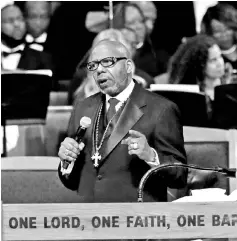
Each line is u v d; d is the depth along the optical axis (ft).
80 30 65.87
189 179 55.83
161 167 29.99
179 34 66.18
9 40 65.51
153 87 63.93
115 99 40.42
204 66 65.00
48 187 58.29
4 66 65.46
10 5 66.85
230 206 25.26
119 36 65.77
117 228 25.02
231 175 32.12
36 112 63.67
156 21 66.18
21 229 24.91
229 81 64.90
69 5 66.03
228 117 62.80
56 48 65.67
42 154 63.87
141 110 39.93
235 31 66.08
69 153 37.06
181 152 39.88
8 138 63.52
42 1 65.92
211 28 66.18
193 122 62.69
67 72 65.26
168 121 39.70
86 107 41.96
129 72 40.47
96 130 40.29
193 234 25.22
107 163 39.11
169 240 28.12
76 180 40.63
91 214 24.99
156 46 65.87
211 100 63.57
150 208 25.13
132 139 36.35
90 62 39.73
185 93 63.26
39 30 66.23
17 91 63.00
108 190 38.60
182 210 25.17
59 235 24.95
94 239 25.11
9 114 63.26
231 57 65.36
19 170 58.65
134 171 38.78
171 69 65.62
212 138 62.13
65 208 24.99
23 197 58.29
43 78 63.31
